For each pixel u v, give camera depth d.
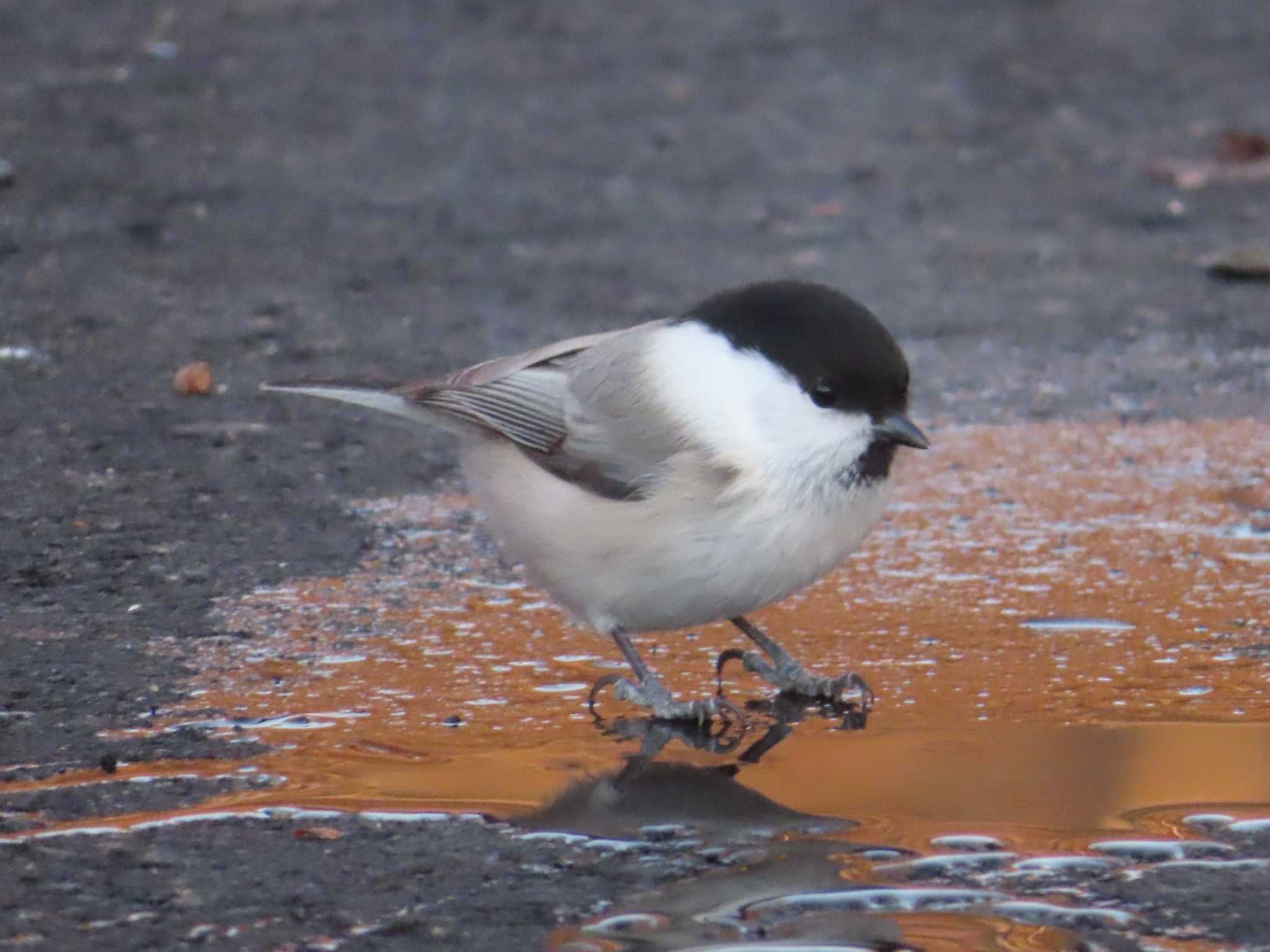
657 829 6.93
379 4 26.55
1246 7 26.27
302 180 19.14
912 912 6.20
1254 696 8.34
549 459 8.52
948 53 24.23
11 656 8.75
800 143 20.81
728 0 26.84
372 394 9.62
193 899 6.30
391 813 7.07
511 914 6.19
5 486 11.27
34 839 6.78
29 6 25.94
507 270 16.61
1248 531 10.84
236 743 7.79
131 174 19.06
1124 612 9.54
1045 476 11.95
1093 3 26.61
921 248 17.44
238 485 11.52
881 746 7.85
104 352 14.13
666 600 8.28
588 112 21.81
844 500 8.10
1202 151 20.27
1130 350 14.79
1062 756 7.65
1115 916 6.14
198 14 25.86
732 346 8.05
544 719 8.19
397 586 9.96
